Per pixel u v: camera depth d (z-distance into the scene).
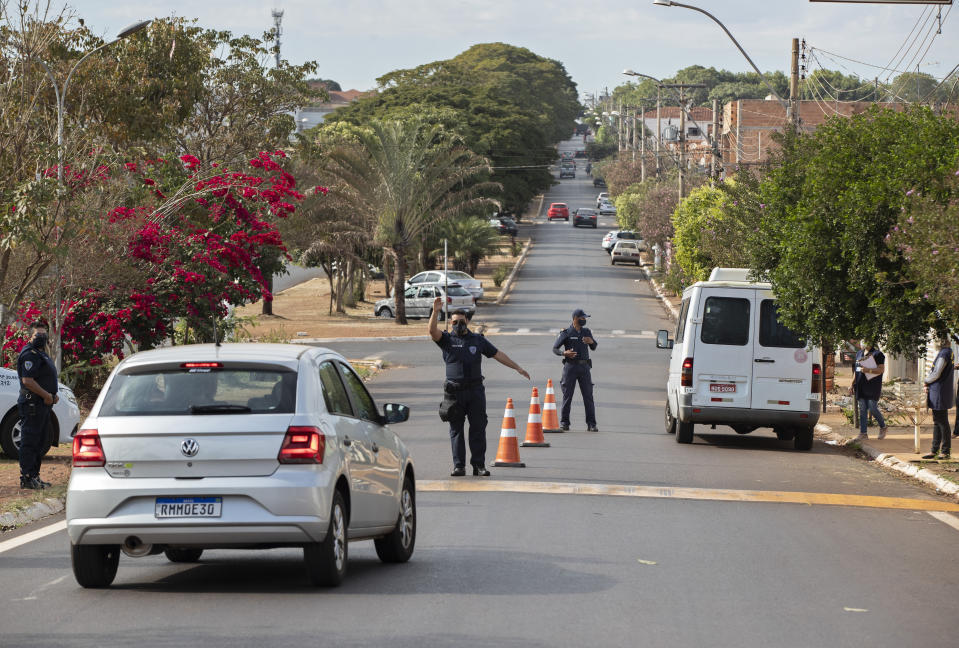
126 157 50.81
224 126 89.94
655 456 38.91
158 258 50.91
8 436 35.53
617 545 22.97
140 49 68.69
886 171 33.97
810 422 41.72
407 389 67.38
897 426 49.69
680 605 17.78
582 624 16.36
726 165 107.81
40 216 40.66
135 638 15.32
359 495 19.12
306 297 157.25
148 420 17.64
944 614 17.62
